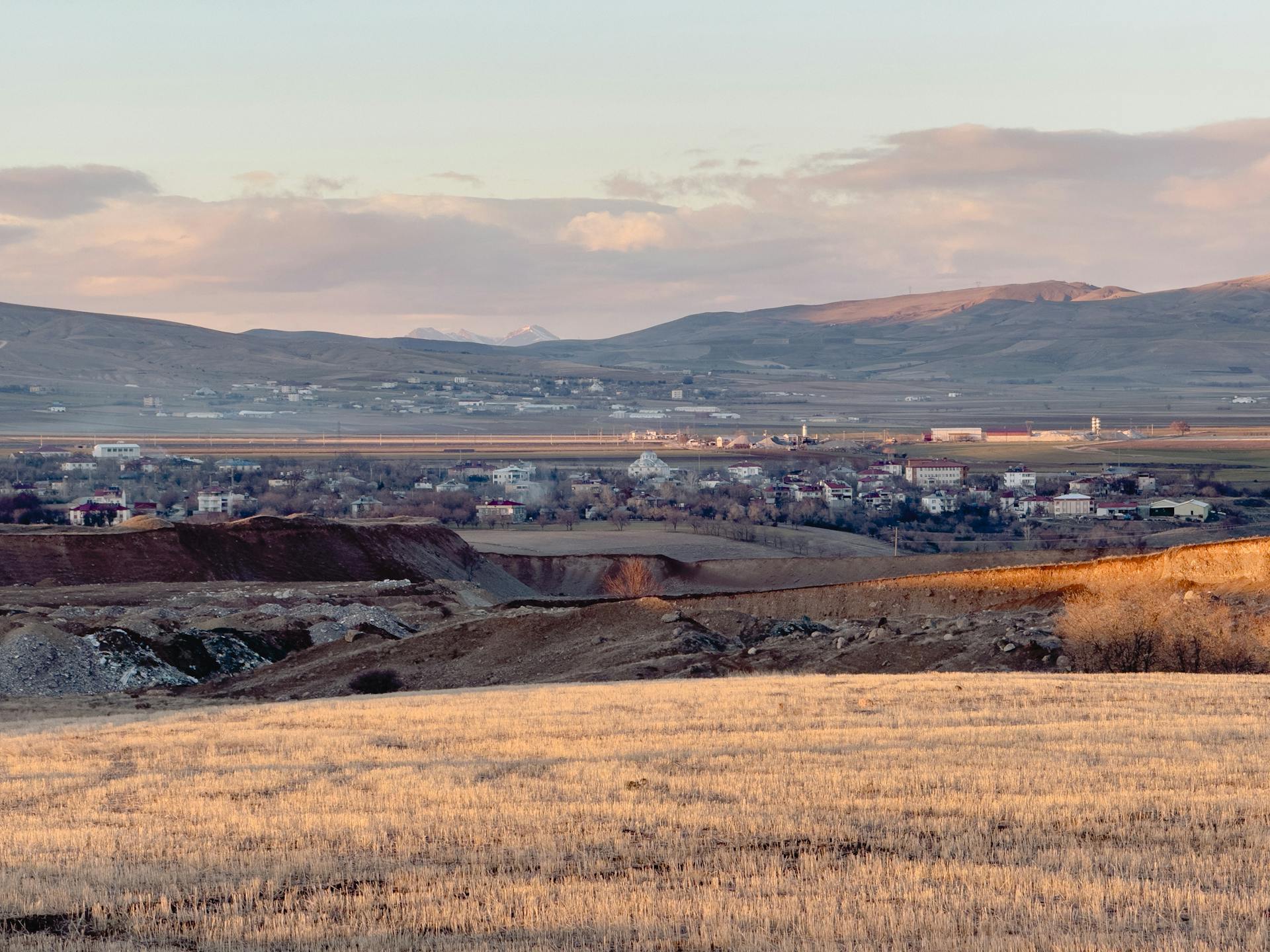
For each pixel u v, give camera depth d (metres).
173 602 187.62
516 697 85.31
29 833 47.59
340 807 51.03
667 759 58.44
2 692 123.38
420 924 36.50
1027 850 42.44
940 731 63.78
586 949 34.34
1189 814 46.41
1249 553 127.88
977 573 142.00
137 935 36.28
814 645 111.50
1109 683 81.88
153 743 69.88
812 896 37.84
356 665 127.75
